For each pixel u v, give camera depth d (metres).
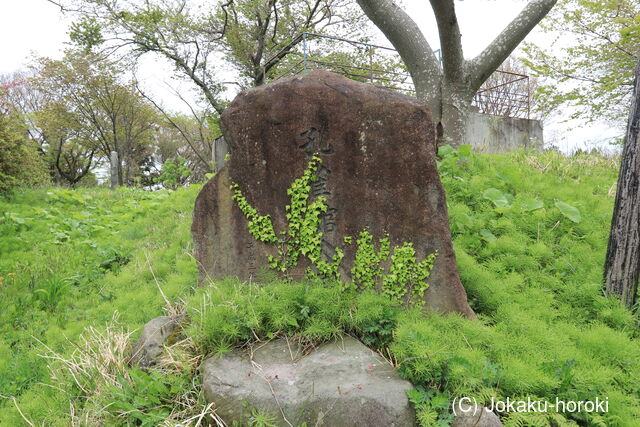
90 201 10.59
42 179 10.91
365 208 3.42
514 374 2.47
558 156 7.23
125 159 25.42
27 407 3.09
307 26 16.42
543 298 3.55
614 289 3.57
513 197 5.16
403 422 2.38
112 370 3.07
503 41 6.34
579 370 2.65
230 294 3.44
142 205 9.03
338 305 3.17
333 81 3.46
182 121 28.05
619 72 10.86
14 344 4.27
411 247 3.32
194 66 17.48
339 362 2.76
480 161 6.05
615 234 3.56
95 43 16.09
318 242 3.54
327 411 2.43
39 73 21.55
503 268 3.94
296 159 3.55
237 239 3.79
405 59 6.65
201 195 3.89
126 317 4.28
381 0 6.27
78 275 5.75
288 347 3.00
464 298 3.27
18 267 6.01
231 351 2.98
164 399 2.70
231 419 2.51
